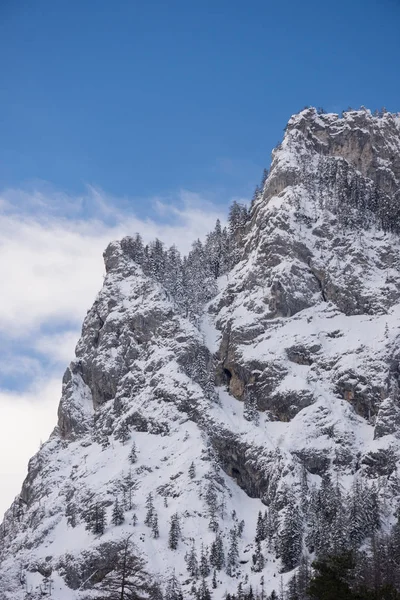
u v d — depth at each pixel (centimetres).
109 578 12950
